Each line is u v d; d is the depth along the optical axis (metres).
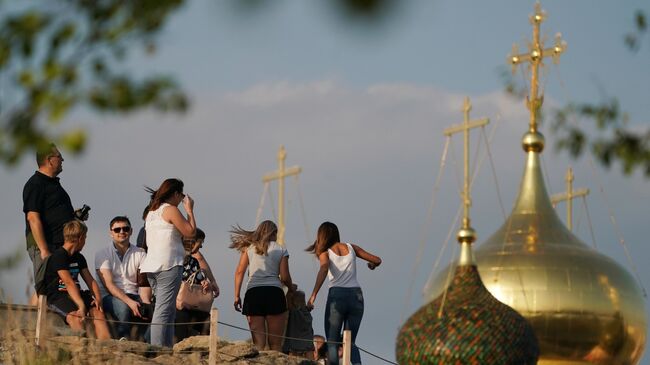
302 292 56.59
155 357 51.84
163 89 20.19
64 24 19.97
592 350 61.69
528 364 51.53
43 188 54.19
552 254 62.31
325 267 55.19
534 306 61.22
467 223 53.53
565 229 64.12
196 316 55.69
